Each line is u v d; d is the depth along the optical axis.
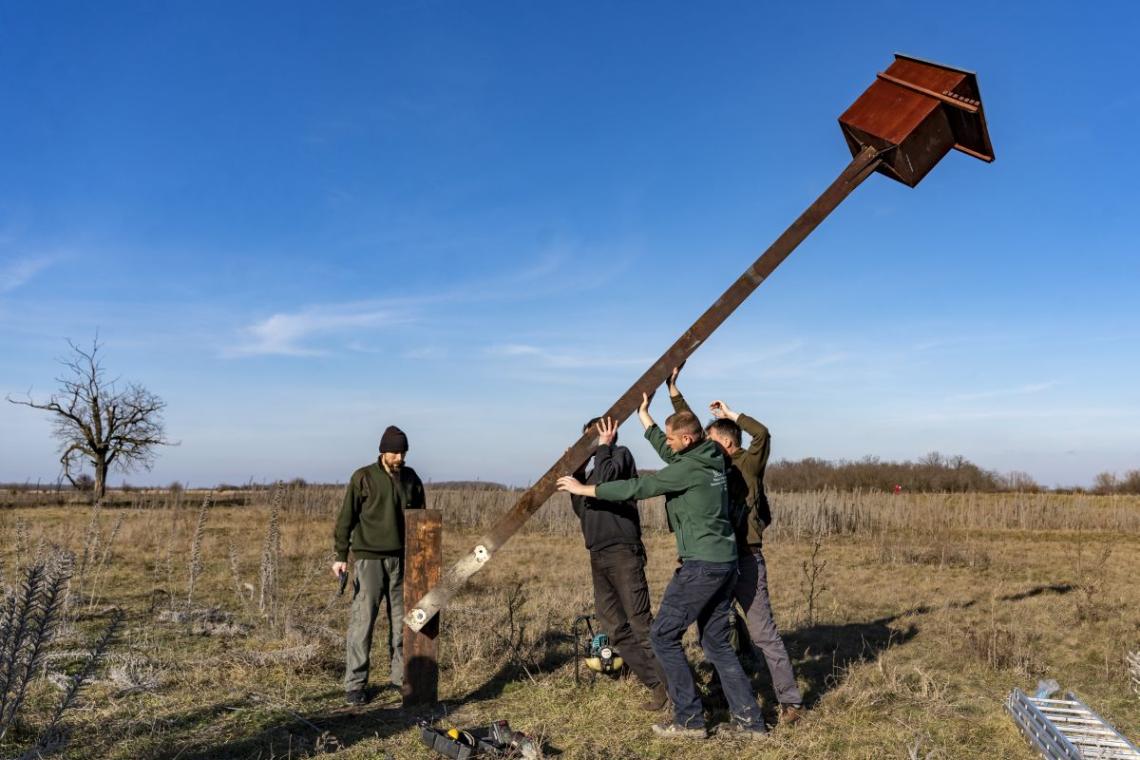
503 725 4.68
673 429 5.04
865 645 7.46
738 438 5.66
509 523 5.43
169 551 11.99
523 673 6.35
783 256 5.24
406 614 5.50
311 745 4.77
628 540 5.48
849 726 5.16
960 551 14.97
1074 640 7.74
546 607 9.10
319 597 10.02
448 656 6.75
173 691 5.75
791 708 5.18
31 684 5.56
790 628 8.36
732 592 5.04
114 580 10.80
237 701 5.54
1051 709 5.27
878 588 11.27
